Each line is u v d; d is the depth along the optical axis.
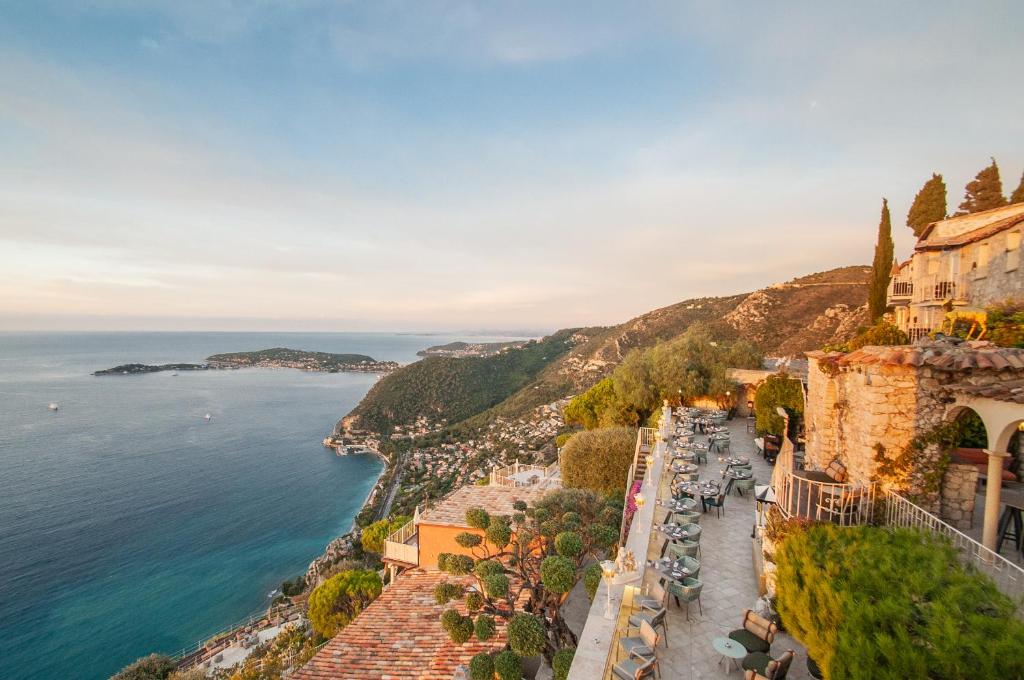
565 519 12.52
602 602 7.99
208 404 159.12
